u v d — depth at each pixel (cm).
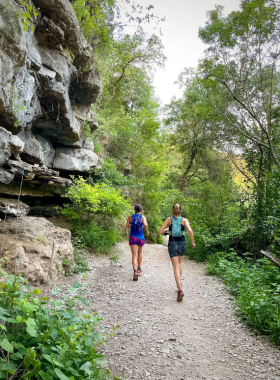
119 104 1554
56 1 514
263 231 754
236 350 339
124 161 1419
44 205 908
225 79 937
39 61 539
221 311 457
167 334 374
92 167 1020
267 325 384
